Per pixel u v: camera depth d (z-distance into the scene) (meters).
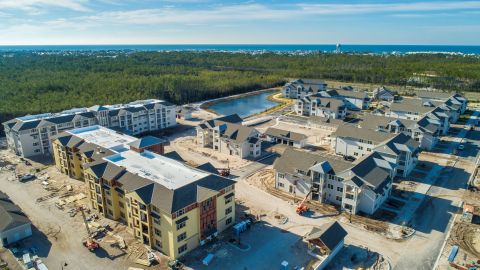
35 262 66.69
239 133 124.69
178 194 68.81
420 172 109.19
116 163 87.69
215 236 75.75
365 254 69.62
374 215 84.00
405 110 163.50
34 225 79.50
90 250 70.56
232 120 144.00
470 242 73.31
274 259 68.44
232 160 120.25
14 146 125.44
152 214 69.69
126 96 193.50
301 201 90.62
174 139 145.12
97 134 113.25
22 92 186.12
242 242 73.88
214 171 88.62
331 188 89.31
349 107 196.75
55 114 137.25
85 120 135.75
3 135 148.12
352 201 83.69
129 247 71.94
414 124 131.38
